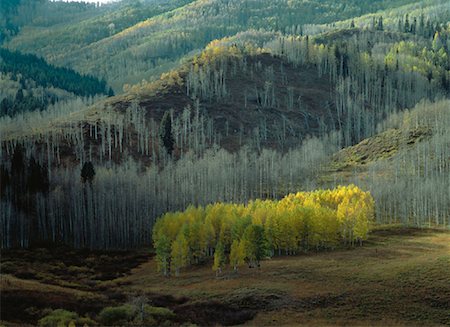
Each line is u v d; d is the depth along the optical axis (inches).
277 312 3179.1
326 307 3203.7
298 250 4815.5
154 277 4308.6
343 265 3976.4
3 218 5605.3
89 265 4891.7
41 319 2810.0
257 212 4830.2
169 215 5014.8
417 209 5856.3
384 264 3890.3
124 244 5841.5
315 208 4845.0
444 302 3147.1
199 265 4601.4
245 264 4372.5
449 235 5088.6
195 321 3102.9
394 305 3159.5
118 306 3230.8
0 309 2952.8
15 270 4259.4
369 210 5438.0
